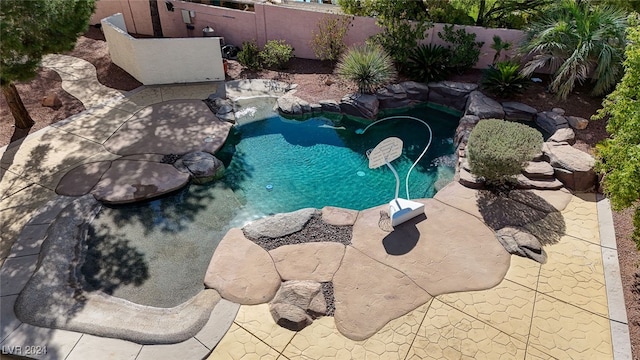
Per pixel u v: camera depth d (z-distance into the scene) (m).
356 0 13.19
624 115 5.54
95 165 8.80
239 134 10.39
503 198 7.75
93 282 6.48
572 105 10.38
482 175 7.58
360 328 5.63
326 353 5.36
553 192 7.88
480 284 6.19
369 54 11.25
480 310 5.83
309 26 13.09
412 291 6.10
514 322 5.67
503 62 11.11
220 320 5.76
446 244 6.84
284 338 5.54
